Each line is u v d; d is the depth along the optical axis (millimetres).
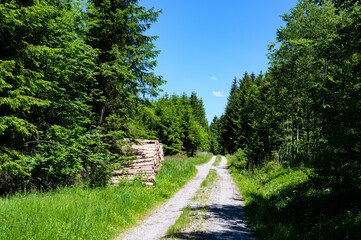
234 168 26578
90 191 8812
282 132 28172
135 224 6953
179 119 45094
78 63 10477
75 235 4996
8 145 8391
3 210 5230
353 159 5840
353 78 6320
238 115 46281
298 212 7906
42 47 7793
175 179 16812
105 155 10867
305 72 19375
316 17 14570
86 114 11656
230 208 9805
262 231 6332
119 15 11344
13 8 7164
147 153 14789
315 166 6914
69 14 10203
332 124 6508
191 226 6875
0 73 6672
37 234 4508
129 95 12688
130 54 12586
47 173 8891
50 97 9555
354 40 6133
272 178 15633
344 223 5387
